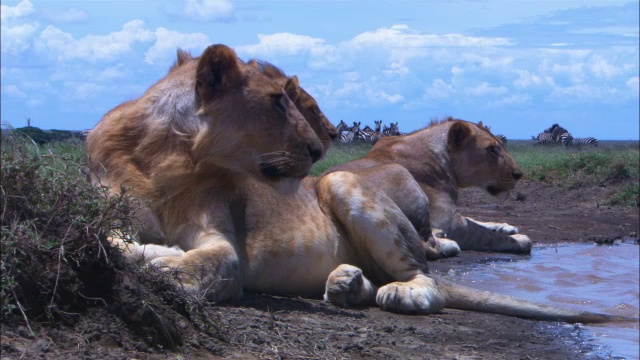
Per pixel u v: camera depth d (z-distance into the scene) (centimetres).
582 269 1025
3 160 385
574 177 1962
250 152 555
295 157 555
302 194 666
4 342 329
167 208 550
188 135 550
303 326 514
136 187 540
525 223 1480
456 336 580
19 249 351
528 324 674
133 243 450
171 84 563
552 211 1677
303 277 641
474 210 1622
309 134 563
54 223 381
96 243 379
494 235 1133
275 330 471
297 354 430
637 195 1778
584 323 704
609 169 1966
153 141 549
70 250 373
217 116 550
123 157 547
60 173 402
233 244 567
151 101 558
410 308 639
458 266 988
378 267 693
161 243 548
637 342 624
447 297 698
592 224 1512
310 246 640
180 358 372
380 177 900
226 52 550
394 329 566
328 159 1783
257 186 622
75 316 362
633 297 852
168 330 383
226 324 442
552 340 613
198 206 560
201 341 400
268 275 618
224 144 552
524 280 930
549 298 838
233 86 553
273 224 622
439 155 1120
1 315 342
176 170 546
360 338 509
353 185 679
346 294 630
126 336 366
